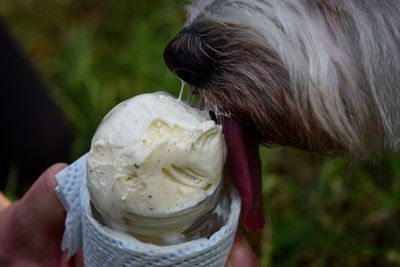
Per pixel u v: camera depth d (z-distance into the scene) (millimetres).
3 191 758
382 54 475
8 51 730
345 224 708
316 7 469
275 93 442
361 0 473
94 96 824
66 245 460
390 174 739
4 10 1030
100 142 386
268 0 467
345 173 743
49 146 738
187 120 395
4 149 736
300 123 448
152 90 814
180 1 570
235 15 462
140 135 381
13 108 725
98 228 391
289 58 446
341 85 460
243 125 444
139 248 384
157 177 377
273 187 733
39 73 822
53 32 991
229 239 402
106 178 382
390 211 702
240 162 418
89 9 1031
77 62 882
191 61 451
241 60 448
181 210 381
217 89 443
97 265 402
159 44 876
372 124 479
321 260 680
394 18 480
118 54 902
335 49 461
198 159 384
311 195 717
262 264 656
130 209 380
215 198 400
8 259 511
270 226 685
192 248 386
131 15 985
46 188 469
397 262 674
